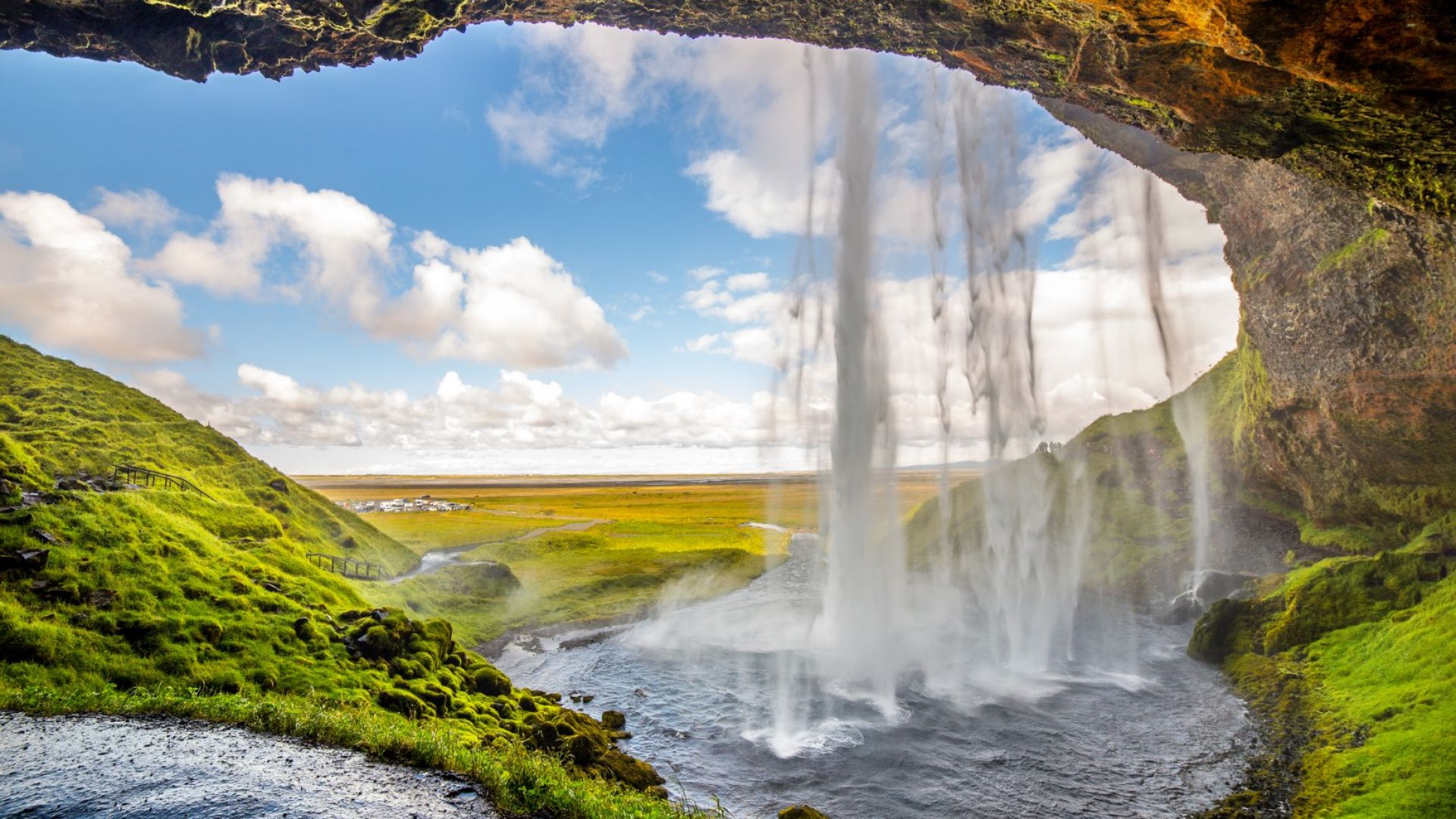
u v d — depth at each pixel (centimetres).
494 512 13450
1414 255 3278
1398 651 2847
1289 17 1175
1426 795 1898
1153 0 1303
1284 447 4856
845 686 3597
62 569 2594
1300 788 2298
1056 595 5506
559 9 1869
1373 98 1356
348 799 1369
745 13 1861
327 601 3419
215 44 1783
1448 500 3788
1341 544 4556
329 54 1861
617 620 5397
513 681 3878
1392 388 3638
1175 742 2819
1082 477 7031
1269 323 4512
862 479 4072
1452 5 1076
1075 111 3809
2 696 1922
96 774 1452
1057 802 2350
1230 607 3953
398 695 2505
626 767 2423
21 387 5109
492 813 1362
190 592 2798
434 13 1756
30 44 1748
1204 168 4494
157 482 4491
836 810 2312
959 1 1638
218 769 1494
